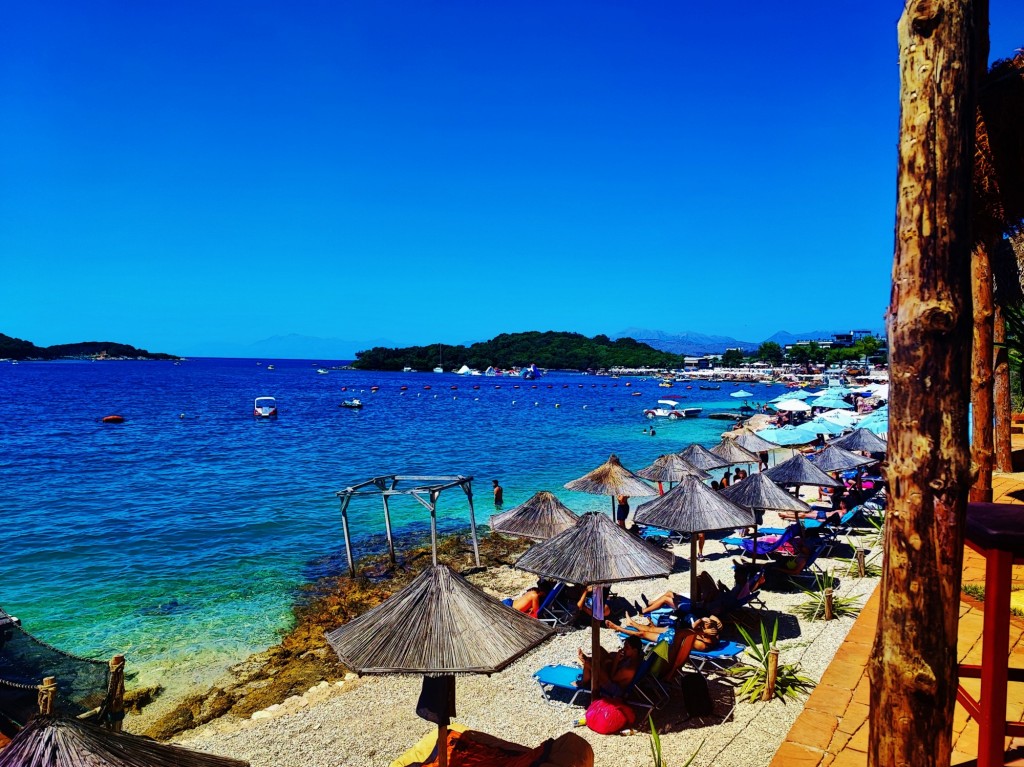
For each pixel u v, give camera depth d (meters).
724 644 9.22
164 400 85.81
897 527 3.82
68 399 84.94
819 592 12.07
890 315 3.89
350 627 6.16
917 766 3.79
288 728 8.48
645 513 11.40
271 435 48.22
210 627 13.06
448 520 22.17
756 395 106.25
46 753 3.70
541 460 36.09
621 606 12.48
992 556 4.28
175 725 9.10
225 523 21.73
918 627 3.76
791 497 13.13
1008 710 6.00
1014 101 6.45
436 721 5.63
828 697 6.84
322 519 22.30
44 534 20.31
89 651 11.91
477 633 5.82
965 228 3.66
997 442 16.00
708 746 7.31
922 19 3.65
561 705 8.64
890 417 3.89
